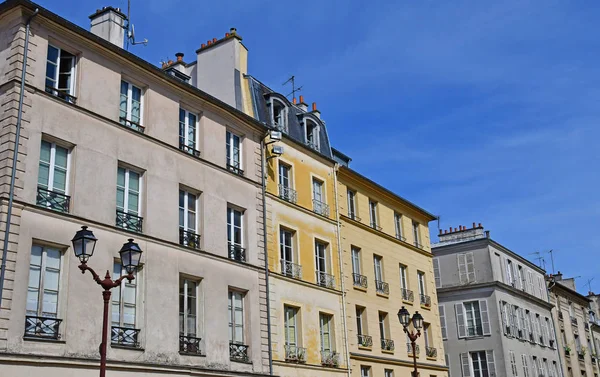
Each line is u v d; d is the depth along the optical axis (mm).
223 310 21984
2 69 18078
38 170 17672
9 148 17109
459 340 43094
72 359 17031
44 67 18500
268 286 24141
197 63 28734
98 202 18859
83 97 19266
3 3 18219
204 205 22391
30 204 17109
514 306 45312
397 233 35312
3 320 15930
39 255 17297
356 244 30875
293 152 27984
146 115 21234
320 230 28375
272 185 26125
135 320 19234
